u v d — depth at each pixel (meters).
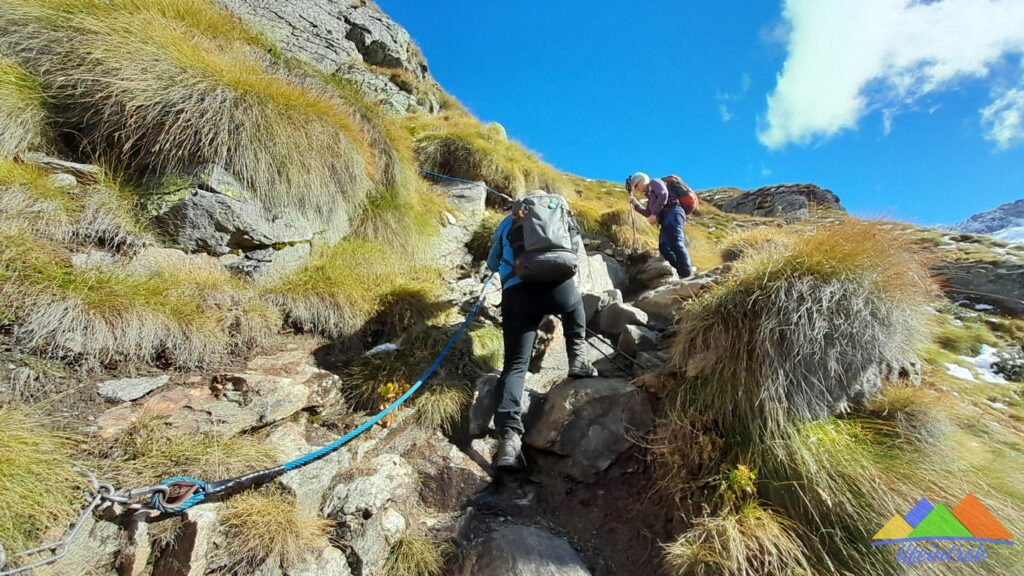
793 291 2.83
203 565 1.90
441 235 5.80
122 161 3.64
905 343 3.14
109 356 2.60
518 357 3.15
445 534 2.56
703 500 2.52
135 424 2.29
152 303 2.87
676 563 2.27
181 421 2.41
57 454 1.96
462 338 4.02
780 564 2.19
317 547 2.14
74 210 3.07
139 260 3.19
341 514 2.31
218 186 3.67
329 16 11.45
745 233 6.37
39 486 1.82
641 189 6.09
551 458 3.06
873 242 2.99
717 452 2.68
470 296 4.74
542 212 3.27
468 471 2.91
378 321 3.95
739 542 2.21
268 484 2.31
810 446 2.56
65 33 3.66
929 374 3.62
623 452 3.03
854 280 2.91
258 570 1.97
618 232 7.20
